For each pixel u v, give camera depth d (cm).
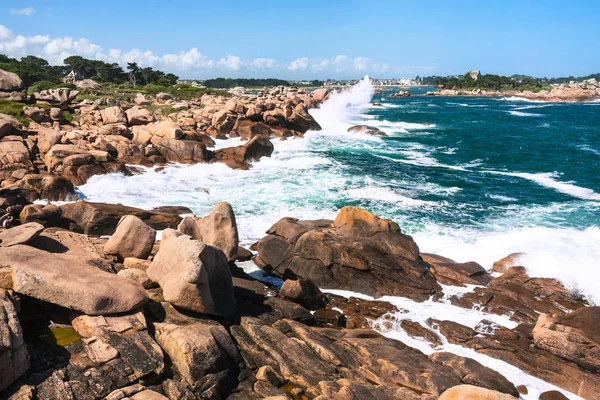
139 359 1027
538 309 1611
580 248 2095
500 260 1962
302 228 1978
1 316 928
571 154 4966
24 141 3086
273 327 1315
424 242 2230
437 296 1716
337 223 2023
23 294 1111
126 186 2964
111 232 2120
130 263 1454
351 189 3167
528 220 2594
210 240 1686
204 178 3350
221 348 1130
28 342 1043
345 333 1380
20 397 887
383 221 1938
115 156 3416
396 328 1508
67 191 2586
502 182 3569
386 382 1145
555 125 8150
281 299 1550
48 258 1227
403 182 3466
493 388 1175
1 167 2670
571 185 3512
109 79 12156
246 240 2202
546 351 1378
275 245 1912
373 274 1783
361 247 1838
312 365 1184
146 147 3584
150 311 1212
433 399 1059
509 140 6016
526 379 1295
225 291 1348
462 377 1209
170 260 1295
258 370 1145
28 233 1429
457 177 3706
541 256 1939
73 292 1101
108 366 1000
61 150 2933
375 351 1245
